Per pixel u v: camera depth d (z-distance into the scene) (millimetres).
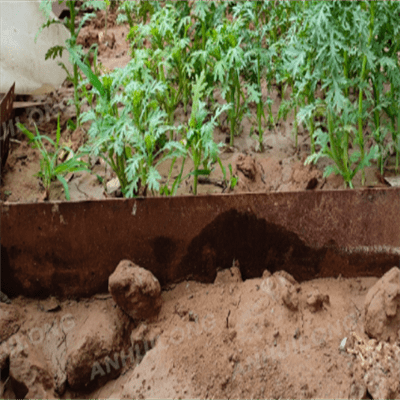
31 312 1467
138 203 1467
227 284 1487
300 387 1345
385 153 1696
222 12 1846
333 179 1688
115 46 2209
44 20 1947
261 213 1483
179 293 1490
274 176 1705
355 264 1512
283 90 1879
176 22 1869
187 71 1766
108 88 1561
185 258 1493
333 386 1349
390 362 1361
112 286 1411
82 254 1477
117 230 1474
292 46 1649
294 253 1505
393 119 1660
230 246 1495
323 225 1494
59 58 1986
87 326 1424
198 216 1478
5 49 1862
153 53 1754
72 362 1378
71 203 1459
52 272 1480
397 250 1504
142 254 1484
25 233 1463
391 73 1611
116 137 1528
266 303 1426
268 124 1850
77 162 1604
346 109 1580
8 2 1893
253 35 1754
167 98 1748
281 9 1858
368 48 1557
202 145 1540
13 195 1661
